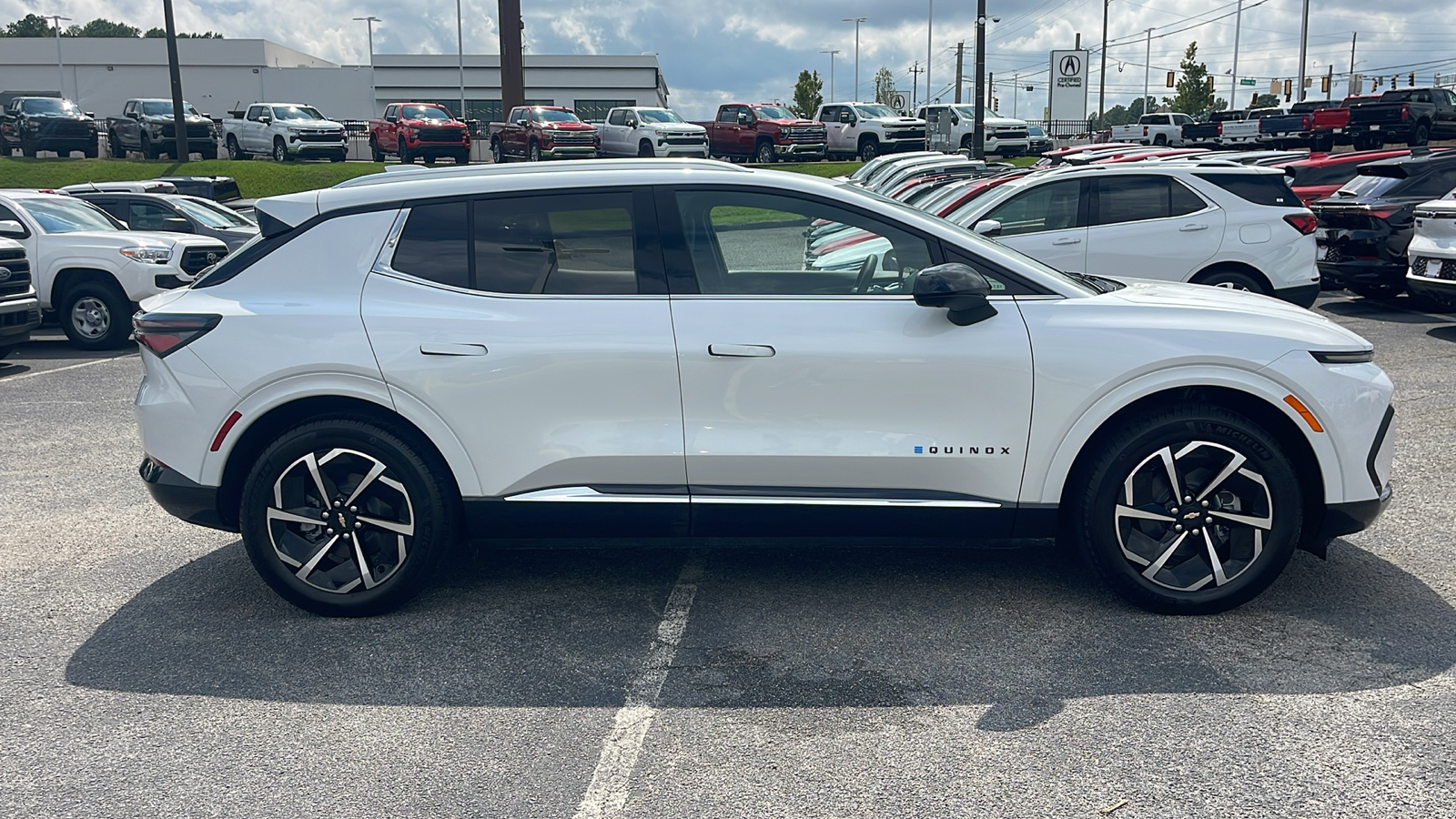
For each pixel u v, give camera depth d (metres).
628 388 4.02
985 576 4.60
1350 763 3.07
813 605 4.32
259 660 3.92
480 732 3.37
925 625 4.10
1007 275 4.09
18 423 8.16
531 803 2.96
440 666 3.84
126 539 5.39
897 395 3.99
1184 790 2.95
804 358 3.97
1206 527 4.05
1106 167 9.95
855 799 2.95
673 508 4.08
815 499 4.06
